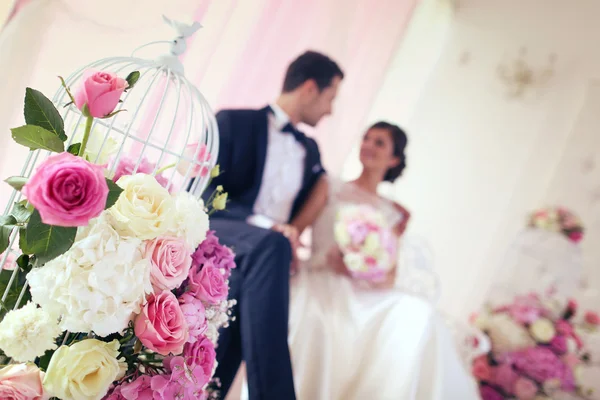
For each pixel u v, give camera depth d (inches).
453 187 126.8
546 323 101.8
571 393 101.9
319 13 88.7
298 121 83.4
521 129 124.5
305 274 80.4
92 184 31.0
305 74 80.4
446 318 94.0
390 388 68.1
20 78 48.3
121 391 35.3
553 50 124.3
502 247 121.9
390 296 76.8
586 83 121.4
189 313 38.1
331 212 86.4
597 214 117.9
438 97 128.6
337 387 69.4
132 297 34.1
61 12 50.4
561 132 122.0
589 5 122.6
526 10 126.7
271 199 79.7
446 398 68.4
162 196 36.8
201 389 40.2
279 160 79.4
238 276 59.3
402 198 128.3
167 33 57.9
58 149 35.2
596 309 114.3
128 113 55.4
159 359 38.3
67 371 32.4
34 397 32.1
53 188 30.0
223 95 75.2
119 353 35.5
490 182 125.0
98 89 34.5
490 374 101.7
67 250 32.8
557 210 116.9
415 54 127.8
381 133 93.2
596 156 119.5
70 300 32.6
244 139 75.5
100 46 53.4
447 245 125.4
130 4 55.0
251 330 57.2
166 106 59.4
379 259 81.0
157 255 36.0
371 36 100.8
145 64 44.2
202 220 40.2
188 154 46.7
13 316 32.6
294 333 69.5
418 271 98.3
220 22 62.6
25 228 34.3
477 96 127.6
